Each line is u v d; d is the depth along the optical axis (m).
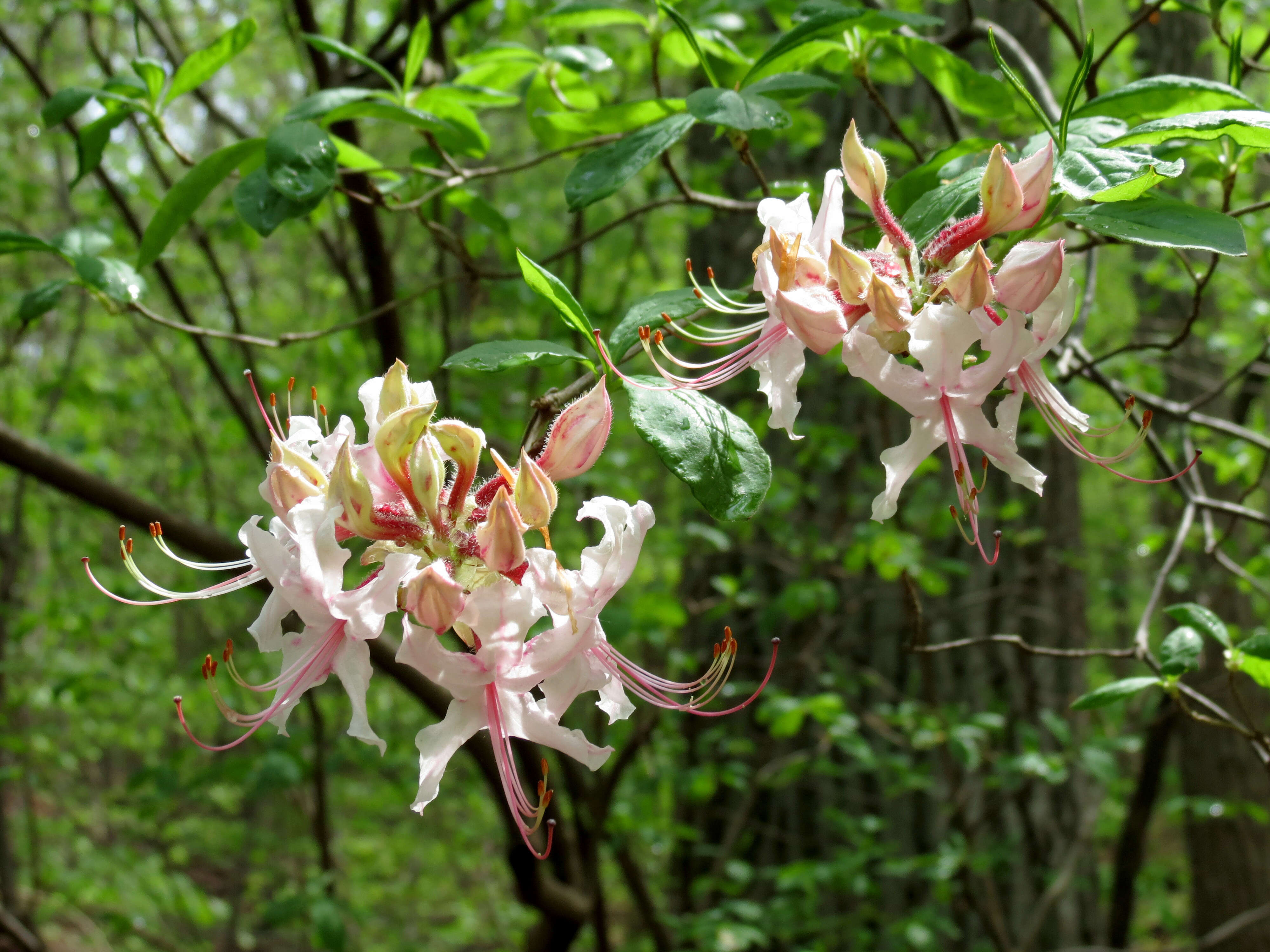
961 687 5.33
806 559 4.88
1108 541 9.15
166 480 7.01
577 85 2.54
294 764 4.09
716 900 5.61
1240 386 4.37
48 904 7.81
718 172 4.64
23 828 8.00
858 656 5.43
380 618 1.32
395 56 3.24
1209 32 5.15
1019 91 1.45
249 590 2.66
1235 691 1.93
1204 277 2.23
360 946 8.46
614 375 1.45
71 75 6.75
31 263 6.44
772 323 1.53
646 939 6.25
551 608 1.33
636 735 4.23
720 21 2.75
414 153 2.75
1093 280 2.70
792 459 5.53
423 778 1.30
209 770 4.46
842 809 5.38
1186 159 2.02
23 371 6.99
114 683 5.42
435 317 5.68
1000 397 1.49
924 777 4.90
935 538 5.22
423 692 3.25
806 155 5.20
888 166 3.63
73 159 6.47
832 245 1.36
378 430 1.39
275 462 1.40
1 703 6.09
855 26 1.88
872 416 5.41
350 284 4.10
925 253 1.47
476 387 4.84
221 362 5.84
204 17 5.79
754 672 5.52
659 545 5.23
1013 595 5.31
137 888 7.69
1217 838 6.17
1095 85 2.38
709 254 5.61
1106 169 1.42
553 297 1.42
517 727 1.33
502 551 1.31
